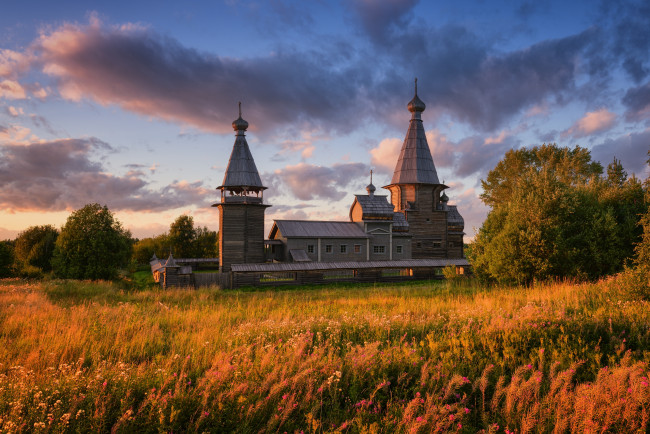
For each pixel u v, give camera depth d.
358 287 31.16
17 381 5.78
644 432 4.69
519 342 8.17
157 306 16.95
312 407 5.31
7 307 14.02
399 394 6.06
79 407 5.09
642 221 13.45
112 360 7.91
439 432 4.89
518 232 21.94
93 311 13.80
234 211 41.66
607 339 8.48
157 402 5.08
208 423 4.96
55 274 32.66
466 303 15.48
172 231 63.72
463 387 6.28
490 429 4.72
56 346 8.09
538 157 52.62
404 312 13.64
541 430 4.85
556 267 21.11
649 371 6.16
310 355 7.88
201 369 7.09
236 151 43.16
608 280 16.42
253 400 5.44
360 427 4.80
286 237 43.66
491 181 57.59
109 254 32.16
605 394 5.29
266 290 29.89
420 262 35.97
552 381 5.83
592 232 21.70
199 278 30.33
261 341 8.86
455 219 59.59
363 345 9.08
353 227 49.22
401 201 54.09
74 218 32.09
